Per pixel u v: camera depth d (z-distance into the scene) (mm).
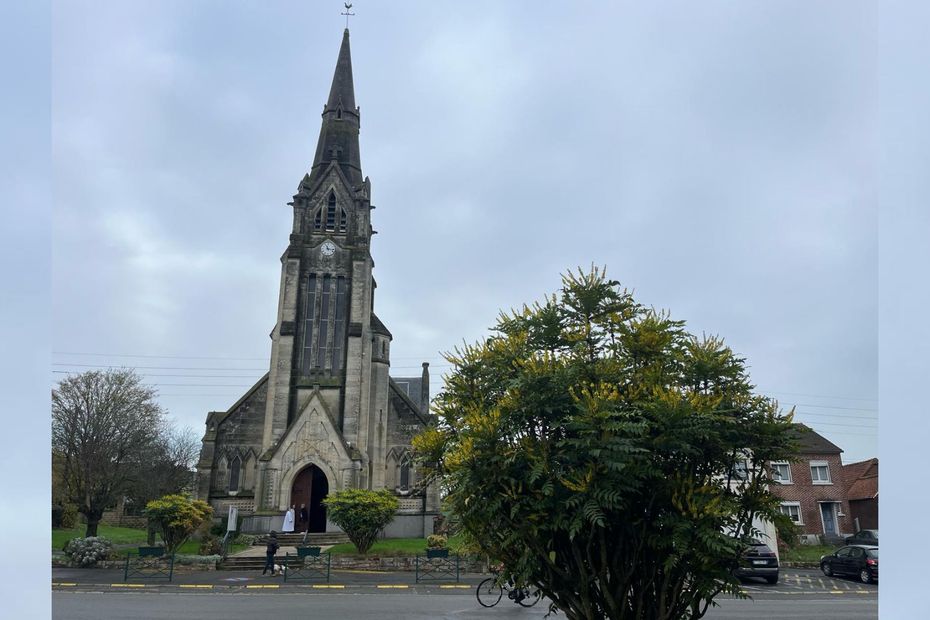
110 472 37938
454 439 8609
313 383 41188
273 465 38531
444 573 26188
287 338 41594
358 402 40688
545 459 7379
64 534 41375
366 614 17094
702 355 8383
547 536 7895
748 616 17703
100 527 50344
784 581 27781
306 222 44719
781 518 7973
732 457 8031
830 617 17562
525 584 8430
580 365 8195
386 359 44375
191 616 16750
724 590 7805
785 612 18578
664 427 7430
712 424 7723
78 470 37281
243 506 39562
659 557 7824
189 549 31438
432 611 17625
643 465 7336
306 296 43062
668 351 8609
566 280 9047
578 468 7391
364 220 45000
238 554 30500
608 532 7965
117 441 38875
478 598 18438
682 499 7453
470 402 8672
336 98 51000
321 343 42250
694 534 7297
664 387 7863
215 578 25188
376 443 42188
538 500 7520
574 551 7715
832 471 42188
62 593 21453
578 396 7773
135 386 41438
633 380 8133
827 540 40094
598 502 7074
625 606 7906
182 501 29781
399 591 22250
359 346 41750
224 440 41219
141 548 27594
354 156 50125
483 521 7988
